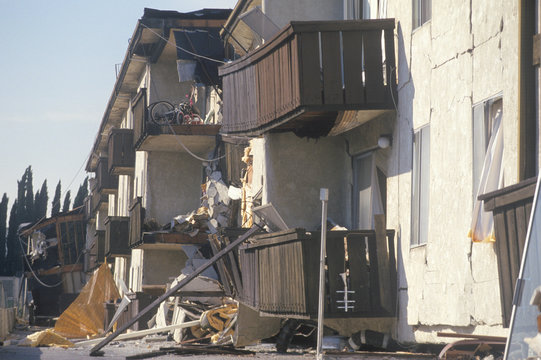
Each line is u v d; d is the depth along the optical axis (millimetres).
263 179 56750
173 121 92750
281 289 47156
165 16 93062
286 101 48906
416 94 44156
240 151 80188
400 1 46656
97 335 92250
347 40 47125
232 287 57719
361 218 53719
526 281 18234
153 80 103938
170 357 47625
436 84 41625
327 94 46875
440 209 40531
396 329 45312
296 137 56469
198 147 98875
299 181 56125
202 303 71562
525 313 18141
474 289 36594
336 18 60156
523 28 32156
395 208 46750
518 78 32031
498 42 35094
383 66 48000
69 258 194750
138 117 97188
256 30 57156
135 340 74000
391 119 47625
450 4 40062
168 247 97812
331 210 56125
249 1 66125
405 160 45625
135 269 109812
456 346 33125
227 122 58688
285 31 48031
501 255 29828
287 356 47281
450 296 38906
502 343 32031
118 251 117312
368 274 45594
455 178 39062
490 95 35750
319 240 44750
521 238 28016
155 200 102188
